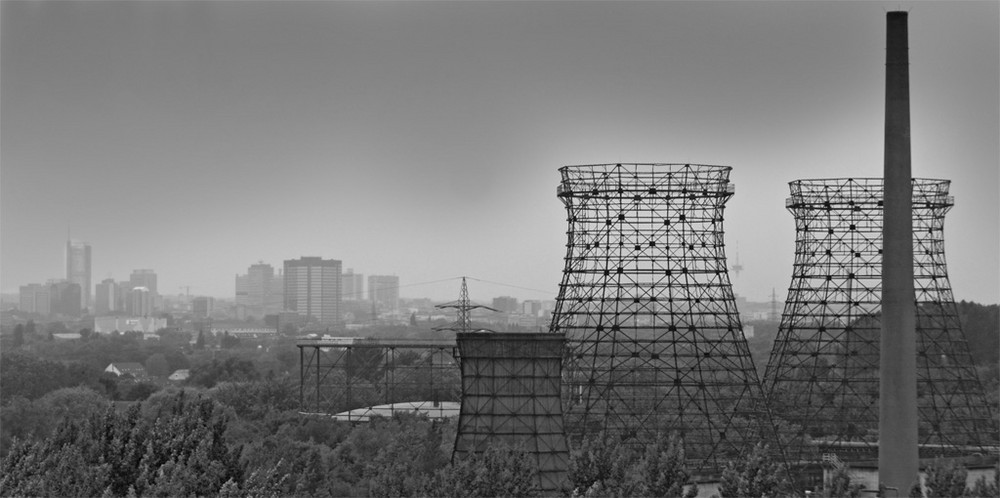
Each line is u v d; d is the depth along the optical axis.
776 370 151.00
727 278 135.62
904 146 106.25
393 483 101.38
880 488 101.75
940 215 149.50
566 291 133.62
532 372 102.12
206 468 89.69
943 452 136.12
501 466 94.81
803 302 151.25
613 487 95.81
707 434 126.75
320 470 124.25
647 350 132.50
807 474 130.00
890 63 106.81
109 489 82.88
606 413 124.38
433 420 176.25
